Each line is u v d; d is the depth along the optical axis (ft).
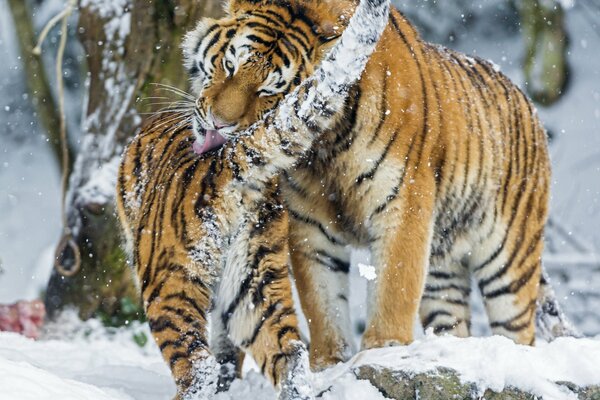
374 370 26.02
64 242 44.83
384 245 31.83
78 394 22.79
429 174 32.40
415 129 31.83
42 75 64.23
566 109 77.46
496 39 80.79
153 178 28.48
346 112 30.63
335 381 26.02
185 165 27.58
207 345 26.78
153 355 42.34
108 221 45.11
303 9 31.27
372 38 25.05
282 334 26.40
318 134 26.48
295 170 31.96
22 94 82.17
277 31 30.78
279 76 30.48
